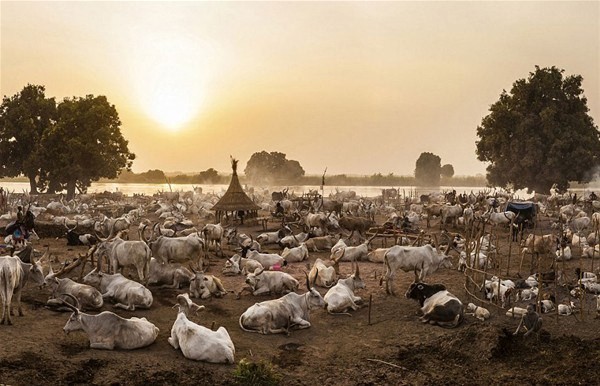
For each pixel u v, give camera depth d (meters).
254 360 12.47
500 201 46.88
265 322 14.06
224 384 11.16
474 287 18.48
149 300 15.70
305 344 13.62
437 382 11.74
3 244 25.00
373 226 33.34
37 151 65.81
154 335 12.91
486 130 69.50
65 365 11.44
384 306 16.73
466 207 38.88
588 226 36.69
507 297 16.25
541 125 64.69
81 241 27.20
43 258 20.00
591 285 17.81
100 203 60.88
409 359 12.84
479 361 12.76
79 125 66.31
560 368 12.27
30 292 16.61
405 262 17.81
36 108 70.69
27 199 57.94
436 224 39.19
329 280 18.70
